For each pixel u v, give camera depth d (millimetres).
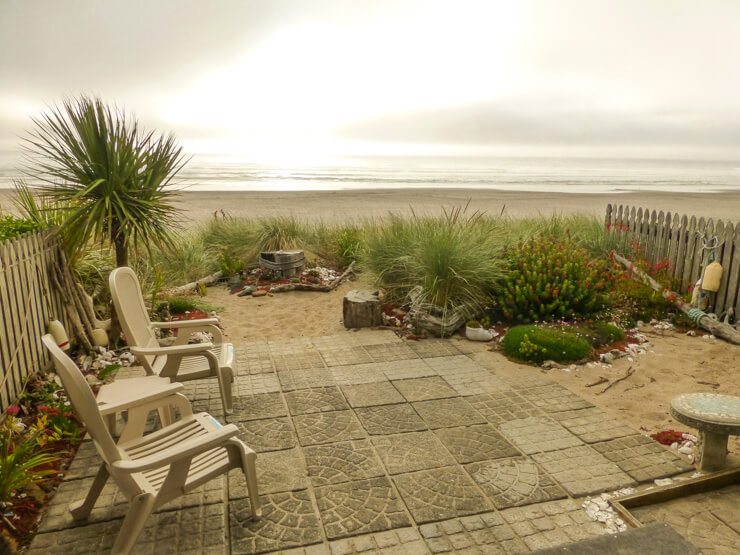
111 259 7195
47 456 3424
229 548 2744
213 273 9945
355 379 5098
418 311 6613
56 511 3045
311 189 39406
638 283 7625
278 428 4074
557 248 7551
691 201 30062
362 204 26625
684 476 3410
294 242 10992
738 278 6473
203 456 2881
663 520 3012
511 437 3920
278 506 3092
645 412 4426
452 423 4156
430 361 5613
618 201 29734
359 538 2816
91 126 5609
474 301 6879
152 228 6168
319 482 3336
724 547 2777
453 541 2791
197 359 4344
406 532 2861
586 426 4094
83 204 5707
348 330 6820
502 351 5941
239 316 7559
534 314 6695
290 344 6215
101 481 2912
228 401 4293
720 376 5223
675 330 6750
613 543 2492
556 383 4984
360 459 3613
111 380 5043
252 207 24281
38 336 4992
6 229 5406
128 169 5754
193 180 51375
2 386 4051
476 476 3398
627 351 5914
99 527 2910
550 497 3170
